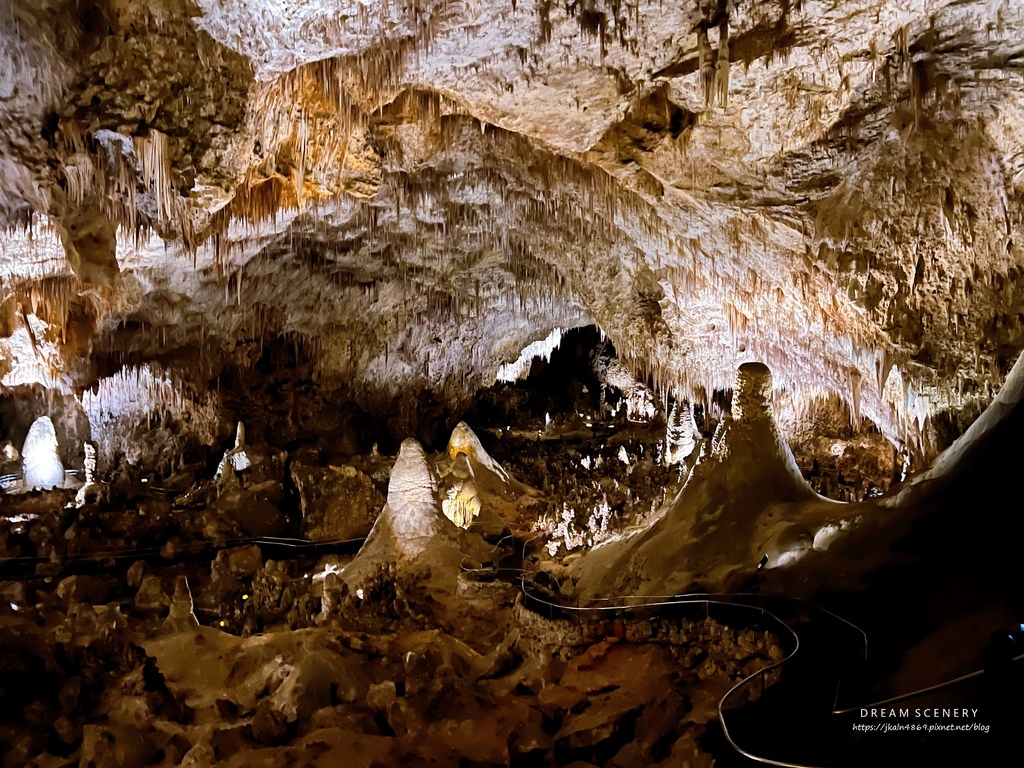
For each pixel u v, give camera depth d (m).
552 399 24.09
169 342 14.30
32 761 3.92
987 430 5.20
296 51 6.40
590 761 4.09
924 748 3.13
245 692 5.03
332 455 16.16
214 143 6.76
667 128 8.24
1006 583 4.19
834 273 9.14
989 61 6.88
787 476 6.59
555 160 10.25
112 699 4.59
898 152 7.92
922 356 9.21
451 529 8.75
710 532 6.35
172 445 15.90
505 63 6.95
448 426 19.52
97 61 5.99
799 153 8.05
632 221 10.95
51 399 15.56
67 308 11.34
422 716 4.55
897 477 11.29
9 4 5.41
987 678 3.09
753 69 6.89
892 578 4.66
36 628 5.53
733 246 10.12
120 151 6.58
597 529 9.36
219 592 7.76
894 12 6.35
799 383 12.78
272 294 14.27
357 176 8.56
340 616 6.57
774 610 4.90
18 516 11.55
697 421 18.23
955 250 8.45
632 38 6.65
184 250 9.68
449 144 9.72
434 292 16.02
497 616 6.92
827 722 3.60
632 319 14.35
